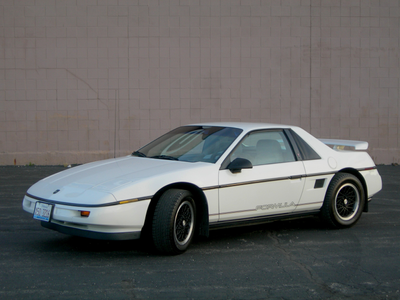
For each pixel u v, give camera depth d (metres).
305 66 12.27
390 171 11.30
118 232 4.43
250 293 3.81
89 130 12.02
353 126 12.45
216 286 3.96
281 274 4.28
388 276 4.26
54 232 5.69
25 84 11.86
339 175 5.95
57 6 11.84
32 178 9.89
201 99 12.13
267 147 5.57
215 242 5.33
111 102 12.02
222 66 12.12
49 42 11.86
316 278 4.18
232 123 6.01
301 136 5.92
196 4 12.02
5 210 6.91
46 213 4.56
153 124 12.10
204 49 12.08
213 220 4.97
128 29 11.95
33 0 11.78
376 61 12.42
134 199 4.44
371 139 12.50
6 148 11.90
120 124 12.04
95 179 4.78
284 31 12.20
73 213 4.37
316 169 5.75
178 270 4.34
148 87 12.04
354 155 6.27
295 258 4.77
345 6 12.30
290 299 3.70
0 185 9.05
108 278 4.11
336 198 5.89
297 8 12.20
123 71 12.00
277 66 12.23
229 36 12.10
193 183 4.80
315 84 12.31
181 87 12.09
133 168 5.04
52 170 11.05
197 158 5.32
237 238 5.52
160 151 5.73
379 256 4.86
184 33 12.03
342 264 4.59
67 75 11.91
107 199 4.34
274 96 12.26
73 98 11.95
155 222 4.59
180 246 4.75
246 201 5.16
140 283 4.00
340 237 5.61
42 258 4.67
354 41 12.34
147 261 4.59
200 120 12.16
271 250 5.04
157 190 4.59
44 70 11.88
